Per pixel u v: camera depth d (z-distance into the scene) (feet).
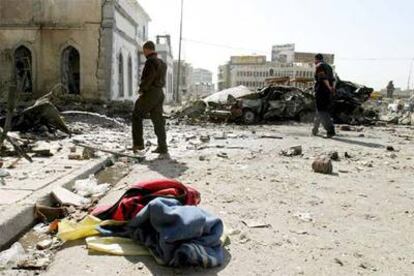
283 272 8.95
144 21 122.93
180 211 9.33
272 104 55.16
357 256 9.93
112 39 67.92
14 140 23.16
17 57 70.08
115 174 18.81
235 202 14.32
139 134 24.03
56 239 10.57
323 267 9.26
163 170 19.63
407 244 10.83
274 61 328.90
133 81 90.02
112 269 8.87
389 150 29.27
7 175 15.85
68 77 71.31
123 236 10.37
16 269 8.86
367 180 18.72
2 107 35.55
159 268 8.95
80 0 67.21
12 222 10.61
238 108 53.93
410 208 14.20
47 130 31.60
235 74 335.26
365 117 60.39
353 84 57.31
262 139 34.68
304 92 58.03
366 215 13.26
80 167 18.22
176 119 58.44
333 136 37.50
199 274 8.73
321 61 36.27
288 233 11.39
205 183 17.04
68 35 68.28
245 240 10.68
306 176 19.21
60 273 8.66
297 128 47.78
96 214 11.25
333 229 11.85
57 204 13.56
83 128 39.06
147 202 10.89
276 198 15.02
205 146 28.86
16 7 68.08
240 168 20.70
